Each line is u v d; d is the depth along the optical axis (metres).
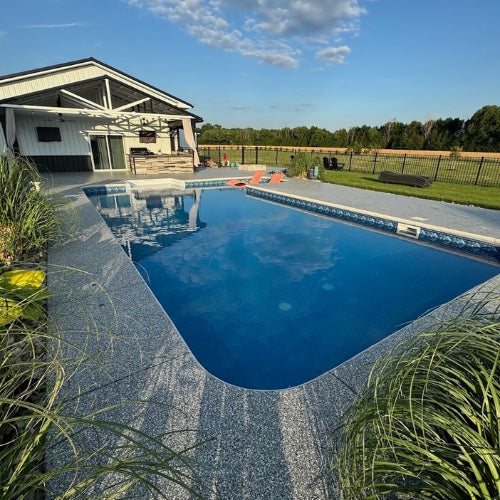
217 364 3.84
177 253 7.58
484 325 1.72
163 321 3.60
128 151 19.39
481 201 10.66
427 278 6.15
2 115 14.47
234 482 1.88
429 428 1.43
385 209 9.59
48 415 1.24
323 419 2.35
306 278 6.28
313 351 4.10
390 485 1.37
